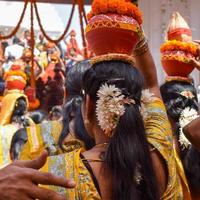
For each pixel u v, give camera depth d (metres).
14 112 3.27
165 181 1.26
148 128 1.33
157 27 5.34
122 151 1.21
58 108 4.93
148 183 1.20
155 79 1.51
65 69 7.02
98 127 1.29
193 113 1.79
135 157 1.21
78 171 1.20
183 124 1.76
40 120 4.25
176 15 1.99
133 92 1.27
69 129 1.60
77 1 5.12
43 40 7.15
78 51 7.18
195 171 1.71
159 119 1.36
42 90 6.77
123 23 1.31
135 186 1.19
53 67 6.94
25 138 2.24
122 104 1.24
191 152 1.72
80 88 1.65
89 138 1.56
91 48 1.37
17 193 0.96
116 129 1.24
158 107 1.39
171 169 1.26
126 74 1.27
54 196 0.96
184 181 1.66
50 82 6.82
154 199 1.20
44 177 0.97
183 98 1.82
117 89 1.25
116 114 1.24
